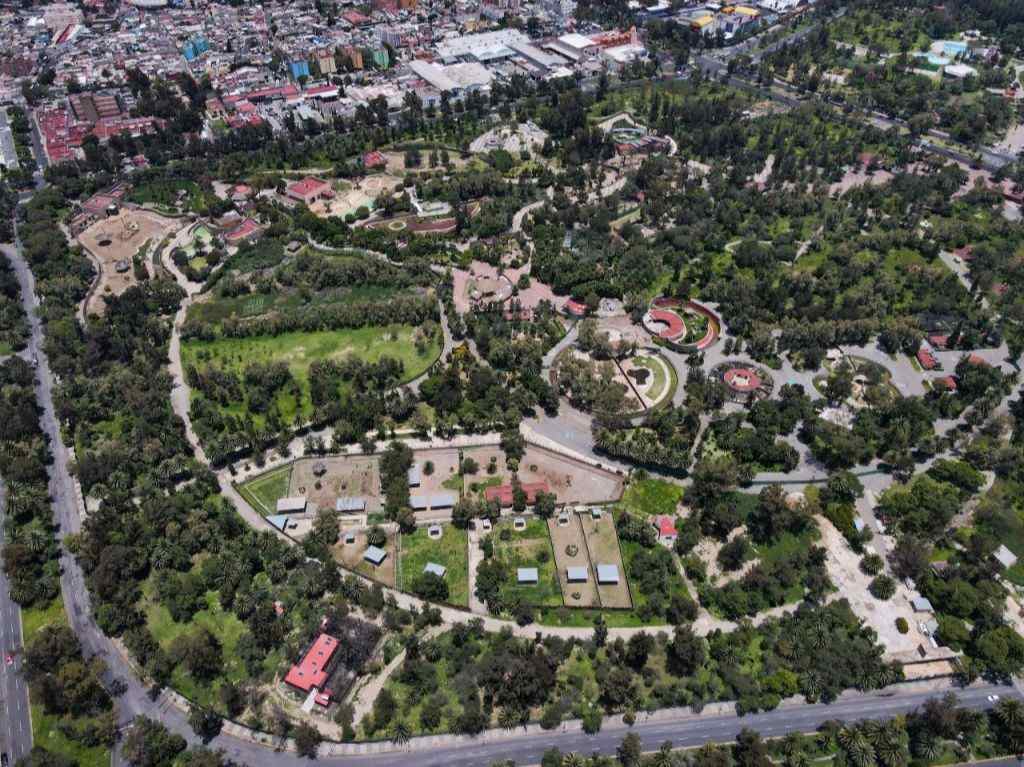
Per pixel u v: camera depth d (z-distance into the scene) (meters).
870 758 191.12
